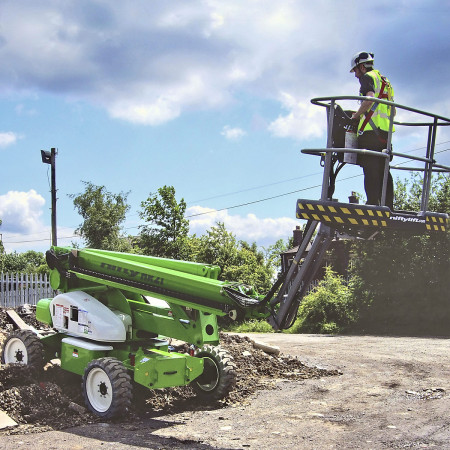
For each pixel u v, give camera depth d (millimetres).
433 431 6617
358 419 7273
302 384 9633
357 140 6961
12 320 12633
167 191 33719
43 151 27609
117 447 5945
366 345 15062
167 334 7930
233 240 34594
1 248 54031
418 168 7332
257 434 6570
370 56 7234
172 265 7887
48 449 5840
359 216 6270
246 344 12133
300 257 6551
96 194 42500
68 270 8516
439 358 12297
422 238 20828
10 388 7664
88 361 7707
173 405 8062
